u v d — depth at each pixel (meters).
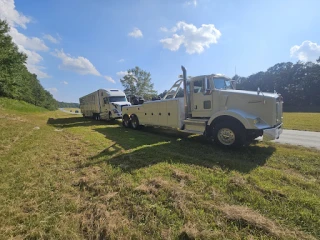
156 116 7.71
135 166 3.66
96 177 3.14
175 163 3.81
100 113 15.89
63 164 3.88
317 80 45.25
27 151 4.85
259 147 5.21
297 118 14.71
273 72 54.19
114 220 2.00
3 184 2.87
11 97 26.91
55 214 2.11
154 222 1.97
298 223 1.94
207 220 1.98
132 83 34.31
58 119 18.25
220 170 3.38
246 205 2.28
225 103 5.38
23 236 1.80
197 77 6.05
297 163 3.85
